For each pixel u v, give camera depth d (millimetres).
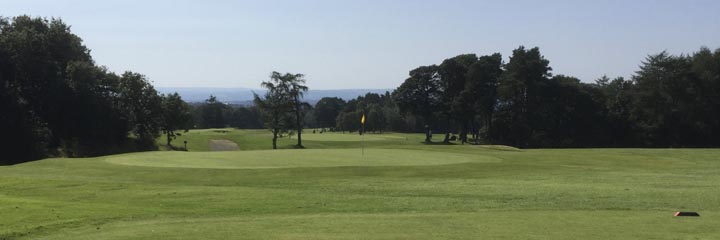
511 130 82188
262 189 19969
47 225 12352
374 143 74875
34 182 21797
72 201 16953
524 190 19141
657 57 78188
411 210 15078
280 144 76438
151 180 23000
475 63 85625
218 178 23203
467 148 40625
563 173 25109
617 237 10289
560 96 81938
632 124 78750
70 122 58969
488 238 10320
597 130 80062
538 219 12688
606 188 19422
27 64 58031
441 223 12195
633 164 29703
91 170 25984
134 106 69438
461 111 84875
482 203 16297
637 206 15227
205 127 174750
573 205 15594
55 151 55531
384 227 11703
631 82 97688
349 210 15219
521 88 81500
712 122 73500
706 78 74312
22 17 64188
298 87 76625
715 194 17609
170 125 75125
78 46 67125
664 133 75938
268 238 10516
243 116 198375
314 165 26922
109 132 62594
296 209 15461
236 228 11750
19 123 54531
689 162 31297
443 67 89000
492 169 26188
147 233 11234
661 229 11133
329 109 196500
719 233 10641
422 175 24109
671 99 76312
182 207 15859
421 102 89812
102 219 13227
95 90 61969
